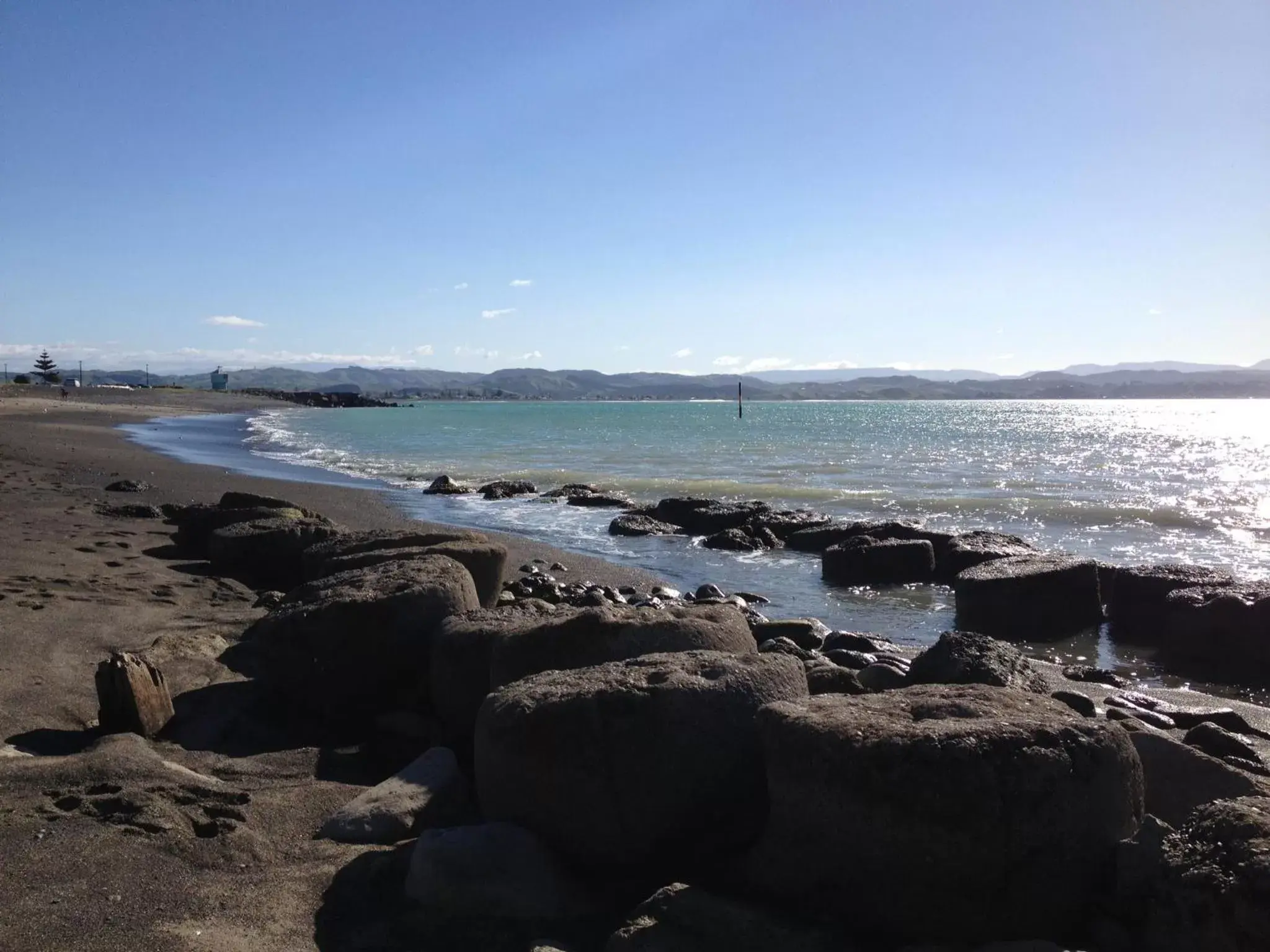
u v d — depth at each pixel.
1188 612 9.61
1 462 23.05
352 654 6.20
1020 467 31.41
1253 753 6.18
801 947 3.25
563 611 6.47
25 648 6.62
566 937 3.51
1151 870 3.33
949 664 7.05
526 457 35.06
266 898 3.65
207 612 8.37
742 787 4.14
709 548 15.42
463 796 4.67
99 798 4.36
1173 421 91.81
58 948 3.20
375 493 21.75
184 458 29.89
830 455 37.09
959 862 3.34
